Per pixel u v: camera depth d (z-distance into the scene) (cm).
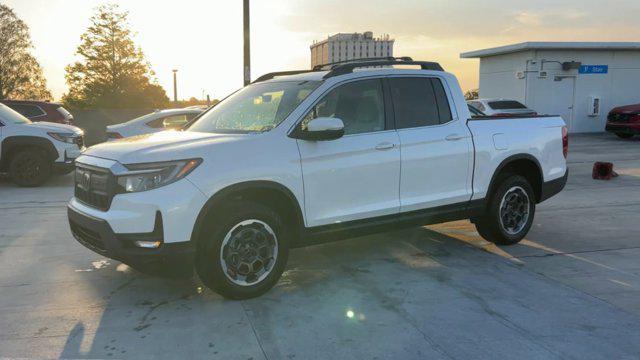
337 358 333
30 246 594
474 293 443
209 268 405
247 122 475
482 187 547
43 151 1045
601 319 391
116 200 393
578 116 2453
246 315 399
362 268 511
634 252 566
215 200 399
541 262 531
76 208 437
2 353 341
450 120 532
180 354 340
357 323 384
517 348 346
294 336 364
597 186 1008
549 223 704
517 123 586
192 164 395
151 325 383
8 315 402
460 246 590
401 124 500
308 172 439
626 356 335
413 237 629
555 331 371
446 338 360
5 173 1086
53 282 475
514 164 588
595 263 527
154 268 396
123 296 441
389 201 486
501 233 573
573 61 2388
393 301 426
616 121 2003
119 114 2762
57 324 385
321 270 505
